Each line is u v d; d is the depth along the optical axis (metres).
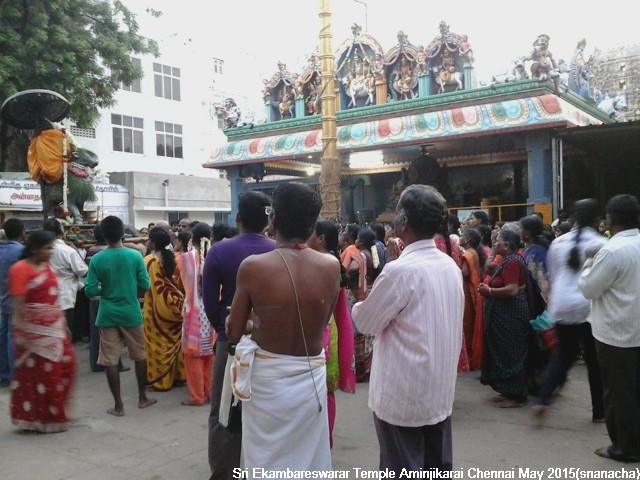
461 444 4.16
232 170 18.27
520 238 5.18
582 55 14.62
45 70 15.59
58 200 8.44
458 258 6.12
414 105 14.38
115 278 4.96
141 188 22.92
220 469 3.32
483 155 17.66
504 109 12.54
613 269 3.61
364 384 5.89
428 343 2.52
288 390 2.52
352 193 20.50
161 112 26.80
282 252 2.59
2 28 15.19
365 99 16.20
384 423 2.63
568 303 4.27
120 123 24.94
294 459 2.53
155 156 26.48
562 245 4.42
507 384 4.98
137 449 4.21
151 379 5.74
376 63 15.54
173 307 5.79
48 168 8.16
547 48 12.49
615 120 16.48
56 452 4.17
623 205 3.68
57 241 6.48
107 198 21.27
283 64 17.41
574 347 4.40
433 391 2.56
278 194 2.63
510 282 4.88
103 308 4.96
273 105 17.92
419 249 2.60
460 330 2.67
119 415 4.99
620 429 3.75
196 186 25.55
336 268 2.69
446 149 17.55
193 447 4.25
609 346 3.71
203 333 5.18
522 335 4.94
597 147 13.97
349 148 14.69
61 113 8.30
